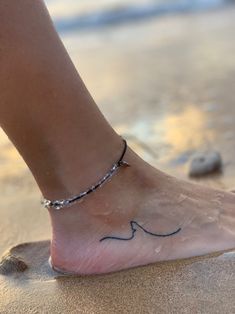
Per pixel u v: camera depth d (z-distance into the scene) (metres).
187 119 0.70
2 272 0.36
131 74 1.02
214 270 0.33
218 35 1.30
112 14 1.81
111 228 0.35
